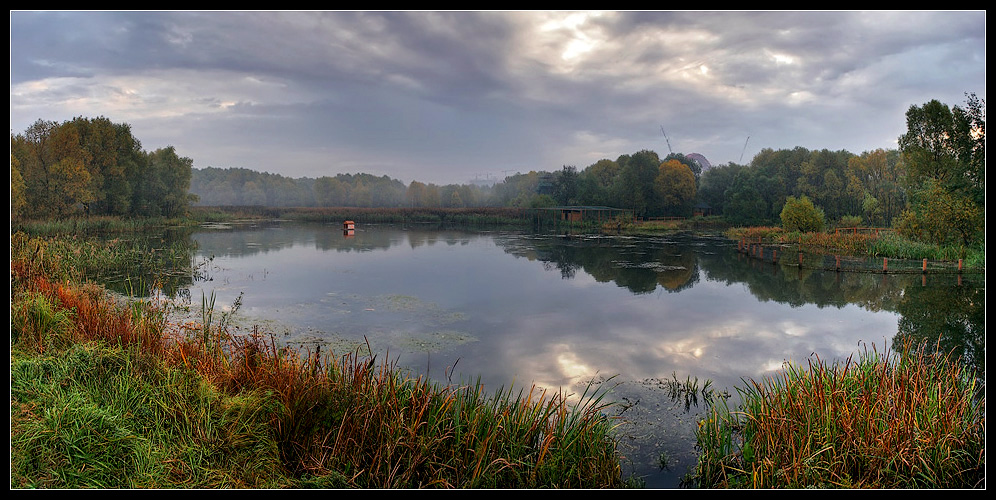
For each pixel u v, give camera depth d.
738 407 7.40
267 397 5.65
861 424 5.30
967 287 18.16
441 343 11.05
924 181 31.22
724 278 20.80
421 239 39.94
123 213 52.78
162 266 21.56
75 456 4.30
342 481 4.60
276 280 19.09
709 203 74.69
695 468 5.76
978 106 23.64
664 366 9.70
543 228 56.69
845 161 67.31
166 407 5.23
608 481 5.10
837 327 12.80
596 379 8.92
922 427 5.29
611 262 26.06
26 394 5.07
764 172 65.38
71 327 7.75
